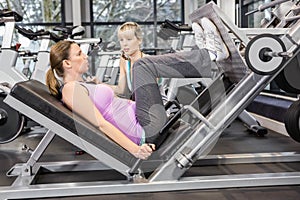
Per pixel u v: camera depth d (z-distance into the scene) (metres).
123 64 2.81
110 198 2.50
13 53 3.96
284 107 4.75
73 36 5.05
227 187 2.65
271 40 2.49
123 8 8.63
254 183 2.66
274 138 4.48
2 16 3.95
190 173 3.02
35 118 2.43
